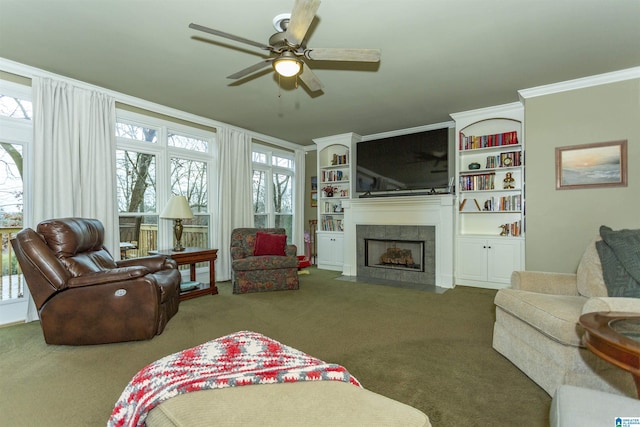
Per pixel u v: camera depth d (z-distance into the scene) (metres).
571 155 3.58
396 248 5.20
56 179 3.17
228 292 4.17
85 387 1.85
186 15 2.32
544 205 3.74
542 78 3.43
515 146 4.38
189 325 2.89
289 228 6.59
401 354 2.30
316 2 1.65
